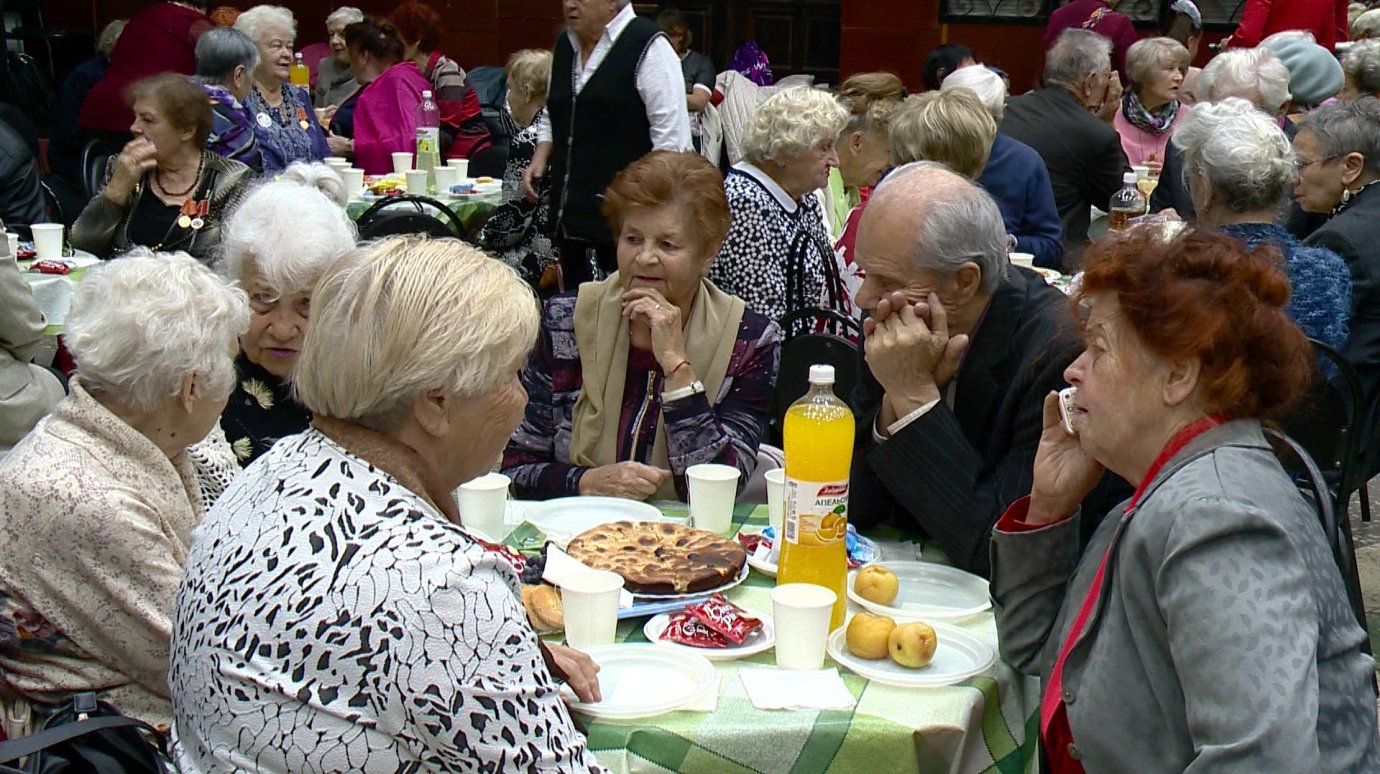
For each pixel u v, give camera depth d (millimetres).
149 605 1825
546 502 2322
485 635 1271
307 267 2307
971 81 5059
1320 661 1350
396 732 1254
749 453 2465
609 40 4910
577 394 2541
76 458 1825
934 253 2064
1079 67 5484
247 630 1263
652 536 2061
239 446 2400
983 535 2021
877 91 4867
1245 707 1267
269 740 1249
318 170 3861
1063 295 2199
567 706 1575
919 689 1663
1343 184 4102
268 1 11227
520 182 5668
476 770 1271
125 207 4398
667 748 1537
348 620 1243
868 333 2127
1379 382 3602
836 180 5184
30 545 1803
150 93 4328
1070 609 1627
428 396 1330
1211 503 1356
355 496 1313
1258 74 5371
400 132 7098
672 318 2396
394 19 7863
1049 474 1706
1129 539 1438
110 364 1833
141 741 1551
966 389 2186
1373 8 8922
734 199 3611
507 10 11258
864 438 2279
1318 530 1415
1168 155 5562
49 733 1491
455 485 1418
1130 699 1436
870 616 1758
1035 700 1784
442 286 1326
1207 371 1436
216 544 1323
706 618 1782
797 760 1546
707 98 7746
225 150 5629
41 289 3975
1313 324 3227
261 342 2367
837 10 10977
